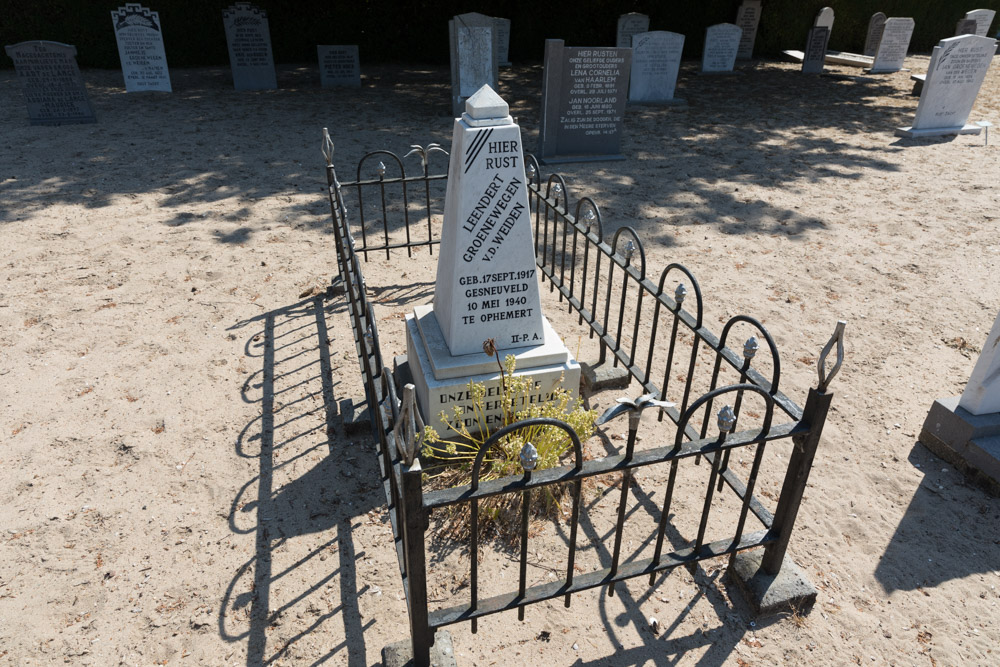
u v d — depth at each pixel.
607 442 3.95
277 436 3.96
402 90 14.34
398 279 6.02
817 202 8.08
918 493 3.64
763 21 19.75
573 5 18.47
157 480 3.62
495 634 2.82
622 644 2.79
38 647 2.74
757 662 2.73
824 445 3.99
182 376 4.50
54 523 3.33
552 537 3.29
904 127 11.70
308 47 17.36
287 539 3.27
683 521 3.40
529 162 5.41
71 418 4.07
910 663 2.75
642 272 4.00
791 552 3.25
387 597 2.98
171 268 6.06
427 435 3.47
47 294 5.53
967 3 20.95
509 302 3.81
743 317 3.06
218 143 10.03
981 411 3.72
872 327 5.27
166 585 3.02
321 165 9.16
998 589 3.08
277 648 2.75
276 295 5.63
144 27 12.75
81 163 8.95
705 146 10.53
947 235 7.10
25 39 15.07
